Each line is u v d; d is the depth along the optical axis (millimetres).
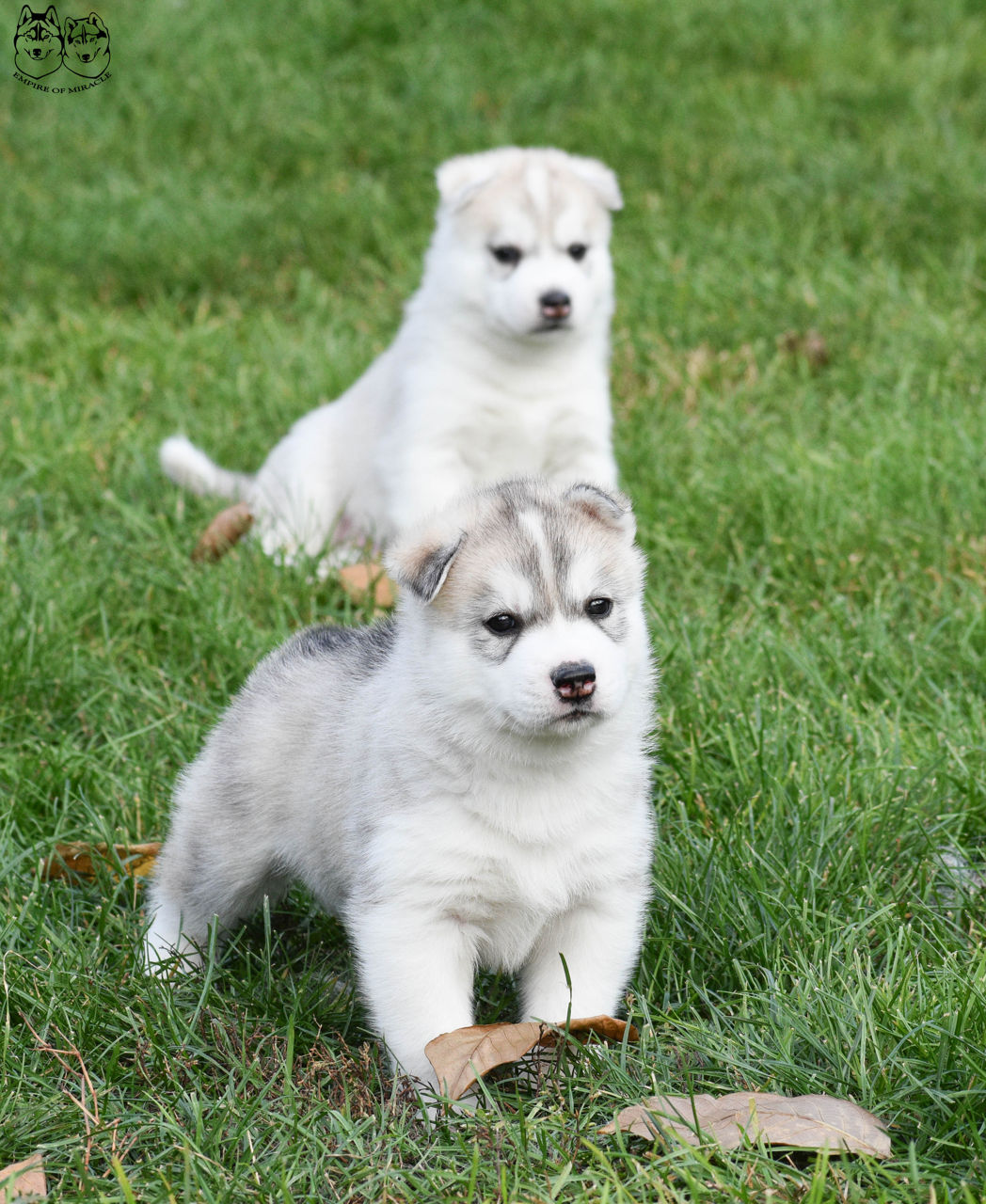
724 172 11273
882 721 5422
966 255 9727
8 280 10344
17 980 4133
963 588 6402
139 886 4812
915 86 12414
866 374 8484
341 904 4402
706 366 8781
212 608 6262
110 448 7992
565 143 11891
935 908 4520
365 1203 3441
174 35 13641
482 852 3895
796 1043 3848
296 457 7711
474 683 3895
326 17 13875
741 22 13648
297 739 4414
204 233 10836
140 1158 3648
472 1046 3691
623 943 4109
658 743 4922
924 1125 3510
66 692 5801
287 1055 3783
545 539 4047
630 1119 3510
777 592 6582
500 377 7367
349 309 9961
